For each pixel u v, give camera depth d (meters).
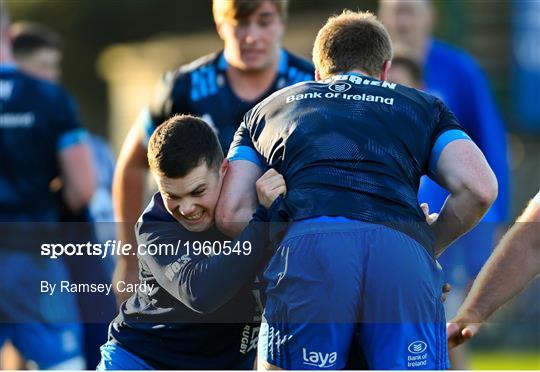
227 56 18.03
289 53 18.44
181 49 75.69
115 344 14.89
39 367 19.44
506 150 22.69
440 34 52.31
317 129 13.67
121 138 73.62
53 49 25.36
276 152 13.88
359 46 14.40
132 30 72.00
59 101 21.08
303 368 13.36
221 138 18.12
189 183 13.73
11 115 20.78
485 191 13.42
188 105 18.25
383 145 13.56
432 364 13.48
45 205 20.81
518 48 53.06
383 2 23.19
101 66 73.19
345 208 13.32
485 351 31.12
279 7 17.84
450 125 13.91
